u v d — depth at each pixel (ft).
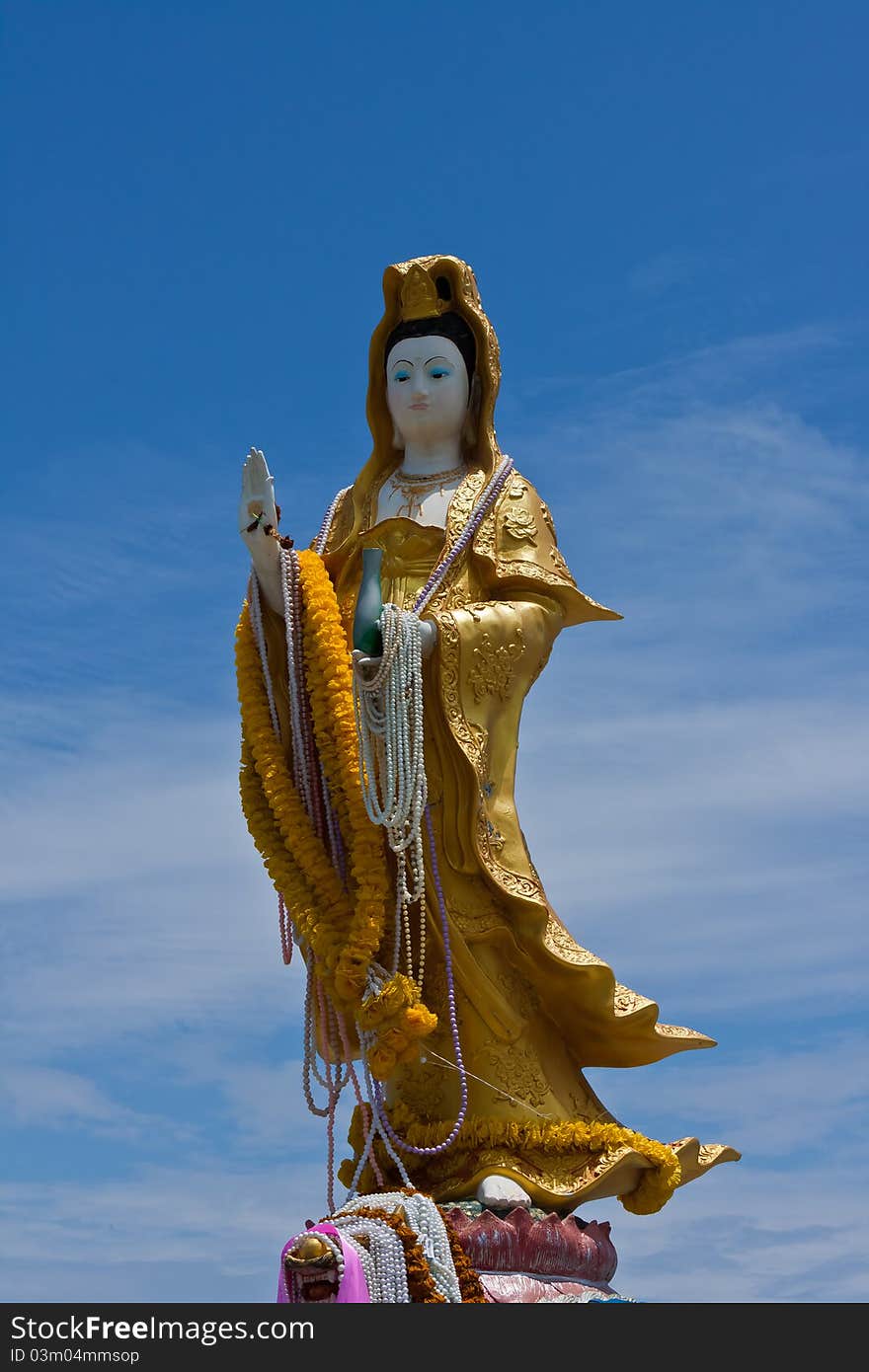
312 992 43.98
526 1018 43.80
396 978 42.04
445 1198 41.88
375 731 42.55
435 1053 43.47
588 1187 41.91
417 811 42.16
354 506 48.11
